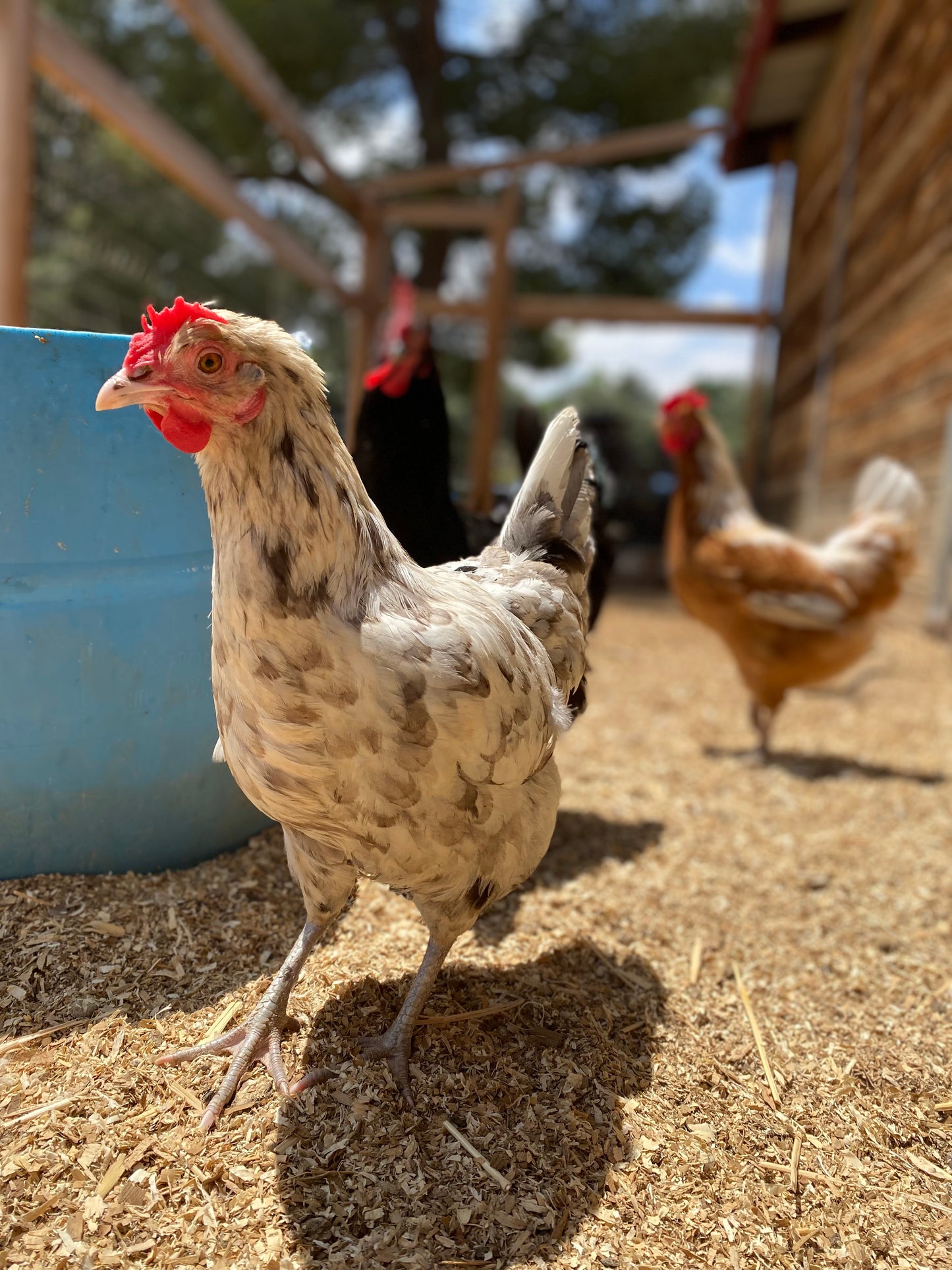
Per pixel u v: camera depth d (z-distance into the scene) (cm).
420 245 443
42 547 55
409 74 416
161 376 39
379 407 78
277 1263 42
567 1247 44
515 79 415
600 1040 59
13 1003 52
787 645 119
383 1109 50
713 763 125
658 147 277
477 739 45
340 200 262
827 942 76
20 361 53
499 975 64
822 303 279
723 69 383
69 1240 42
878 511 129
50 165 220
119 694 59
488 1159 48
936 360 181
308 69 361
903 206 204
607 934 73
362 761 43
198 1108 49
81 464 56
